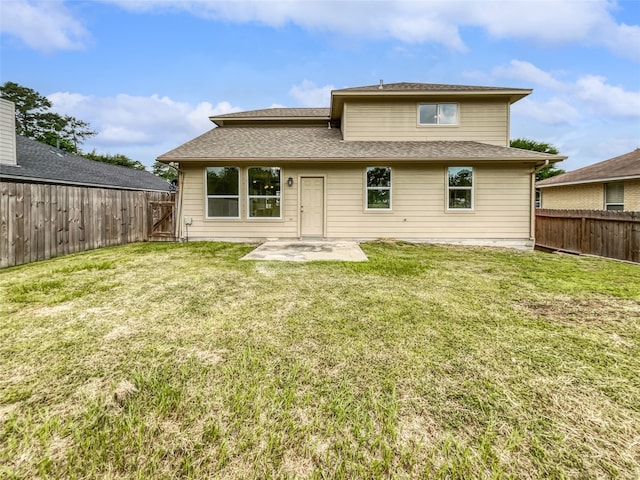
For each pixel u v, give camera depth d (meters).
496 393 2.01
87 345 2.62
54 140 28.98
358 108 10.31
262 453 1.53
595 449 1.58
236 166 9.49
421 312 3.42
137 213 9.47
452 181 9.33
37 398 1.92
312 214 9.65
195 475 1.40
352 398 1.95
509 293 4.19
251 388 2.03
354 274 5.15
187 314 3.33
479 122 10.12
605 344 2.71
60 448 1.54
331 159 8.91
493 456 1.53
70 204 7.20
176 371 2.23
